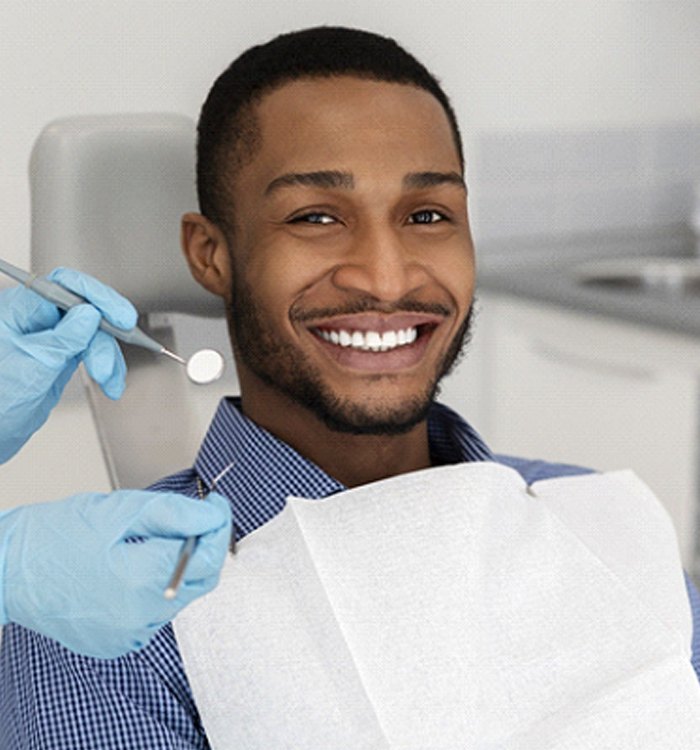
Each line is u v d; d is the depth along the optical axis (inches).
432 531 29.7
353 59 30.2
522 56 81.4
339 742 26.9
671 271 82.4
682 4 87.7
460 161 32.4
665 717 28.7
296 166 29.6
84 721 27.9
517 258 85.7
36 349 27.0
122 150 34.1
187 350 36.1
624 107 87.7
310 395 30.8
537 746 27.7
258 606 28.5
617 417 76.1
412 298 30.2
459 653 28.1
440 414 35.0
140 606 23.0
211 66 42.8
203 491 32.3
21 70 38.6
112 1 40.1
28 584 23.7
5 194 37.7
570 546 31.2
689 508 75.9
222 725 27.5
